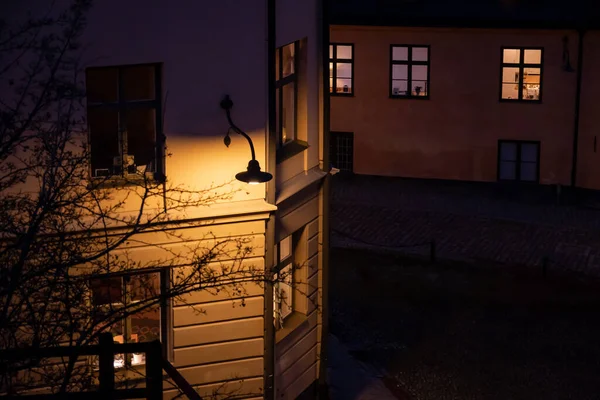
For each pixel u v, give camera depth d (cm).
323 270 2008
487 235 3416
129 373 1688
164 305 1486
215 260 1689
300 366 1989
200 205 1653
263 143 1697
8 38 1464
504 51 3850
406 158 4028
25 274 1280
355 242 3328
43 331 1445
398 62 3944
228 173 1677
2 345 1437
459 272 3095
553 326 2723
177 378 1134
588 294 2952
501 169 3962
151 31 1570
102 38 1536
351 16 3878
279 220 1816
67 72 1516
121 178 1614
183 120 1628
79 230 1526
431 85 3938
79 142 1538
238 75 1650
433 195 3844
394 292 2939
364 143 4053
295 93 1883
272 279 1742
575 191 3878
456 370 2448
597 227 3509
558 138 3875
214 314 1716
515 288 2981
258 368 1773
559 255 3250
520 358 2525
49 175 1338
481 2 3888
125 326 1689
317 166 1952
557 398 2319
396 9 3897
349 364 2445
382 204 3731
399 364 2475
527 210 3684
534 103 3866
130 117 1627
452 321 2744
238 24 1633
